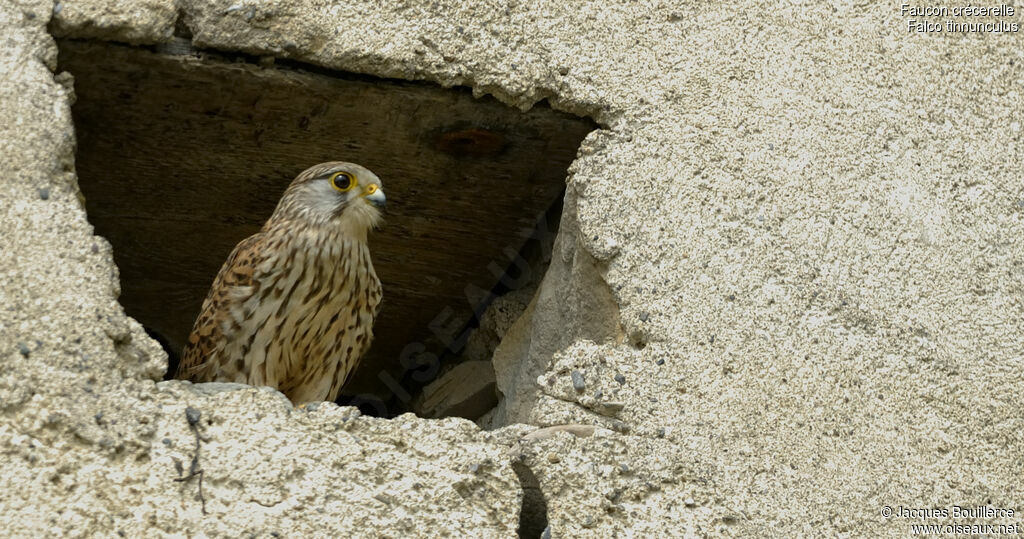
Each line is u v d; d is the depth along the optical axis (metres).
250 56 9.41
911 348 9.12
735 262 9.25
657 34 10.09
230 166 10.40
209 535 7.46
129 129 9.91
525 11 9.94
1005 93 10.26
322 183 9.91
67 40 9.09
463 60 9.64
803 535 8.31
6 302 7.85
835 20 10.36
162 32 9.20
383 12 9.67
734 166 9.63
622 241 9.22
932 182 9.80
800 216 9.52
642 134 9.66
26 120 8.48
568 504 8.09
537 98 9.73
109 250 8.23
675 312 9.01
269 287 9.68
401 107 9.76
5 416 7.51
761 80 10.02
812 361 8.96
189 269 11.85
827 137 9.86
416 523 7.77
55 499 7.35
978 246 9.60
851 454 8.66
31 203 8.23
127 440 7.62
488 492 7.98
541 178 10.52
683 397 8.70
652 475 8.34
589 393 8.61
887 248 9.50
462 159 10.32
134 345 7.97
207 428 7.81
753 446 8.59
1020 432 8.91
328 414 8.04
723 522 8.27
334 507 7.71
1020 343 9.26
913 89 10.16
